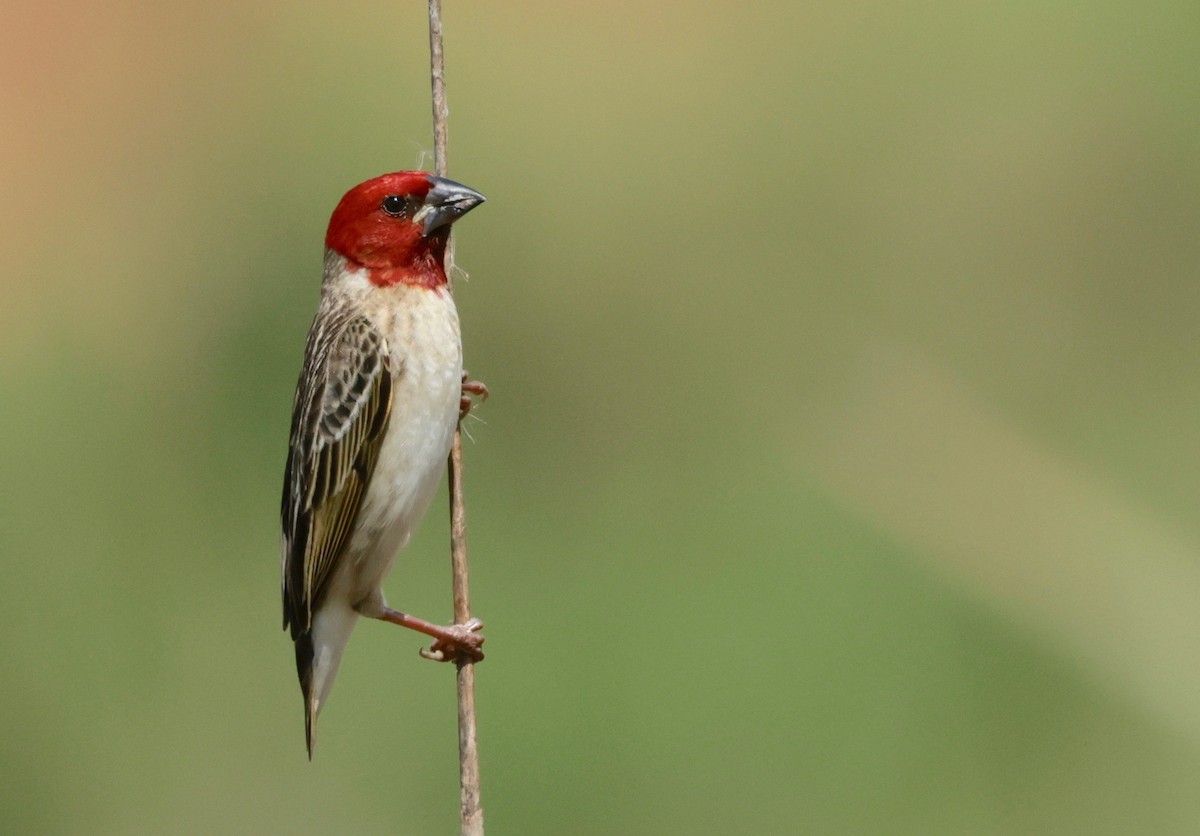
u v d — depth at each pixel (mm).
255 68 15898
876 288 14453
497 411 13414
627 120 15750
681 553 11977
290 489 8352
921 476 12492
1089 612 11180
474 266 14305
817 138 15578
